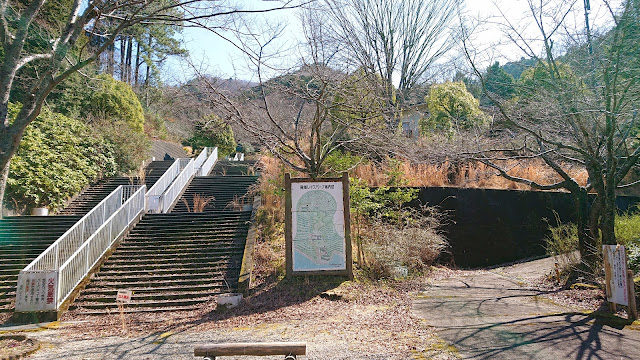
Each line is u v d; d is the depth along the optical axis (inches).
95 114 842.2
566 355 181.8
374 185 509.4
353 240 430.0
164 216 534.9
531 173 542.0
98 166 709.3
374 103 430.3
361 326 246.4
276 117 423.2
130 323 291.3
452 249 478.0
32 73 543.8
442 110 608.4
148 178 755.4
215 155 1008.2
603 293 276.8
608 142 274.2
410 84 802.8
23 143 583.5
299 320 268.2
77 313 326.0
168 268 401.7
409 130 695.1
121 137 786.8
